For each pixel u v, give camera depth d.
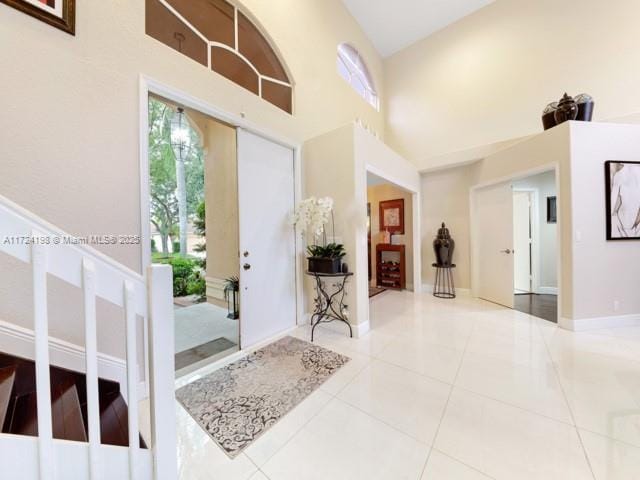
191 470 1.18
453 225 4.56
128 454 0.92
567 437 1.32
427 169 4.57
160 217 4.88
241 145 2.46
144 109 1.76
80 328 1.52
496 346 2.42
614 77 3.40
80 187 1.52
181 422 1.48
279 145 2.86
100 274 0.85
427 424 1.43
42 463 0.74
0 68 1.28
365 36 4.77
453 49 4.62
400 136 5.27
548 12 3.80
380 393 1.72
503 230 3.82
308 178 3.11
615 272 2.80
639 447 1.24
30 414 1.14
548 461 1.18
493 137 4.25
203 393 1.75
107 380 1.58
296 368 2.07
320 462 1.21
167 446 0.99
